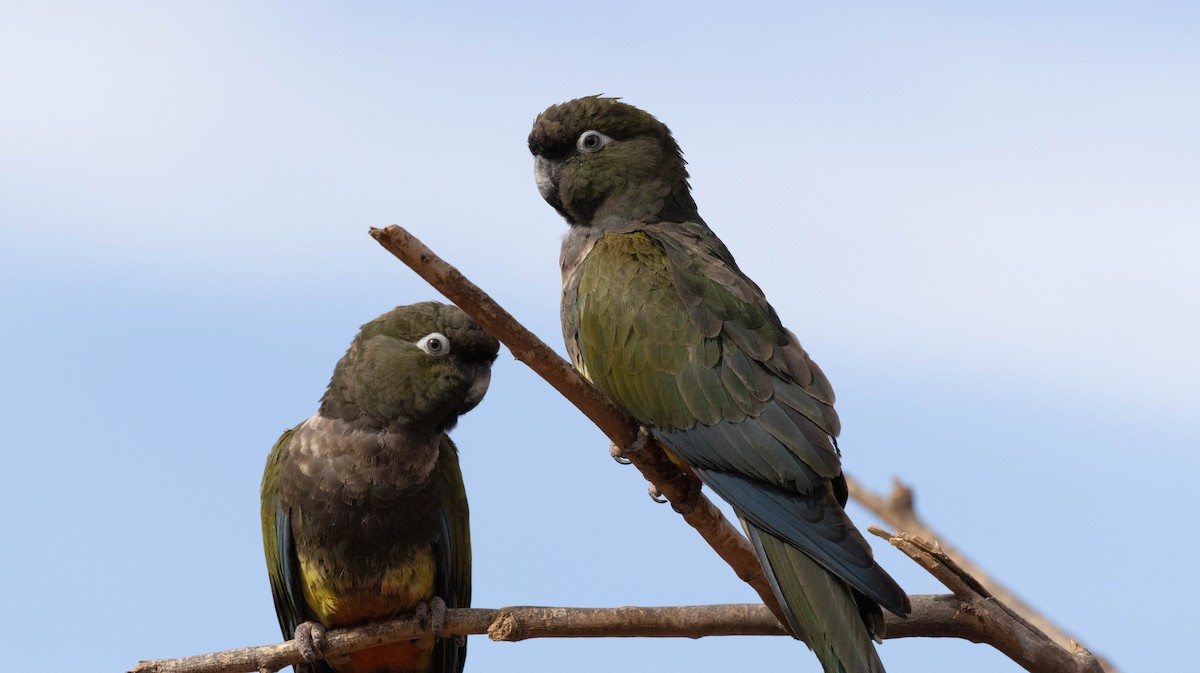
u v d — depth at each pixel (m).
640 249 9.63
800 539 8.08
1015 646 7.79
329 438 9.74
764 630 8.18
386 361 9.63
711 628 8.16
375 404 9.63
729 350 8.95
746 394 8.78
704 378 8.89
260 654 8.63
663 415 8.99
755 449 8.57
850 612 7.71
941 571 7.83
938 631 7.95
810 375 8.97
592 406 7.99
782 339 9.16
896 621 7.97
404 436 9.67
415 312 9.83
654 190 10.66
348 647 9.79
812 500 8.27
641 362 9.13
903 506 9.34
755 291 9.52
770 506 8.35
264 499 10.38
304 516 9.74
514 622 8.24
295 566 10.02
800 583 7.95
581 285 9.66
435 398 9.58
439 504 9.95
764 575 8.64
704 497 8.70
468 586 10.57
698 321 9.08
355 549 9.66
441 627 9.13
